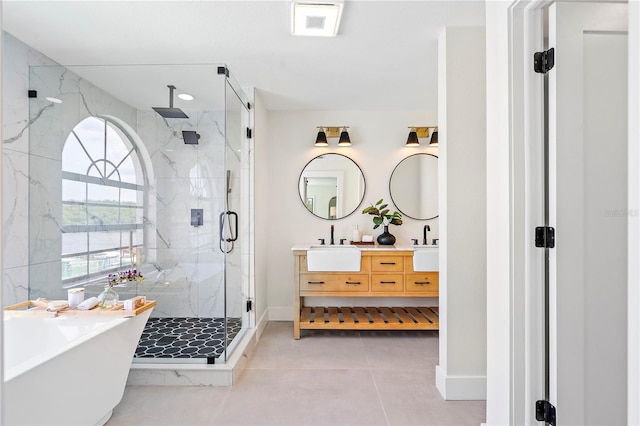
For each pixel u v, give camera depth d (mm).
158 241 2980
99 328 1834
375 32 2207
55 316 1969
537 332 1463
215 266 2980
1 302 741
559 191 1364
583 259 1375
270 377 2457
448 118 2160
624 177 1382
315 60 2605
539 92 1465
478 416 1984
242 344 2762
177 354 2494
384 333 3414
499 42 1569
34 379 1418
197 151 2891
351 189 3834
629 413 888
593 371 1383
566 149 1364
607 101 1381
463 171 2162
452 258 2166
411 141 3648
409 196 3812
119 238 2859
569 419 1375
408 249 3232
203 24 2107
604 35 1380
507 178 1492
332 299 3832
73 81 2543
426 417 1974
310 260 3199
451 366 2170
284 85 3111
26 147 2305
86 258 2680
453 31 2152
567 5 1367
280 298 3848
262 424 1902
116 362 1932
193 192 2922
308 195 3848
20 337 1915
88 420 1745
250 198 3219
